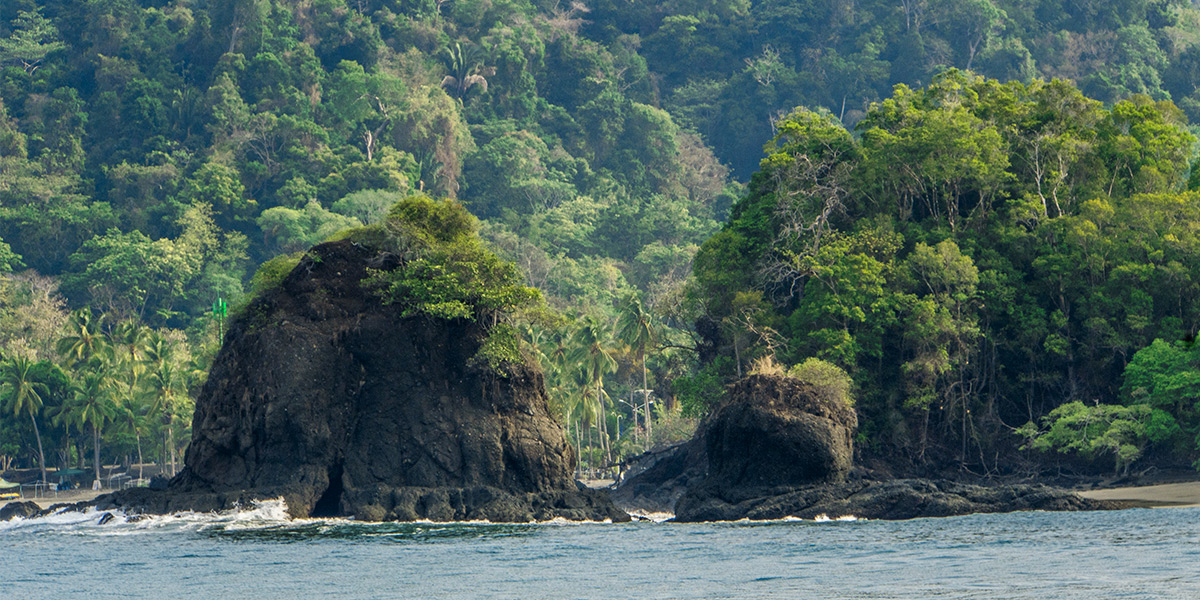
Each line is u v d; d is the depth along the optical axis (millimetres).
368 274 110125
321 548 79375
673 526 95562
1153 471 133375
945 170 148750
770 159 159625
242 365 106062
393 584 63031
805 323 145625
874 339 143000
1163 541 72812
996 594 54656
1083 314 144500
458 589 60969
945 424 144375
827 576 62219
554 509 103000
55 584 64875
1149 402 134125
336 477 104875
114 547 81500
